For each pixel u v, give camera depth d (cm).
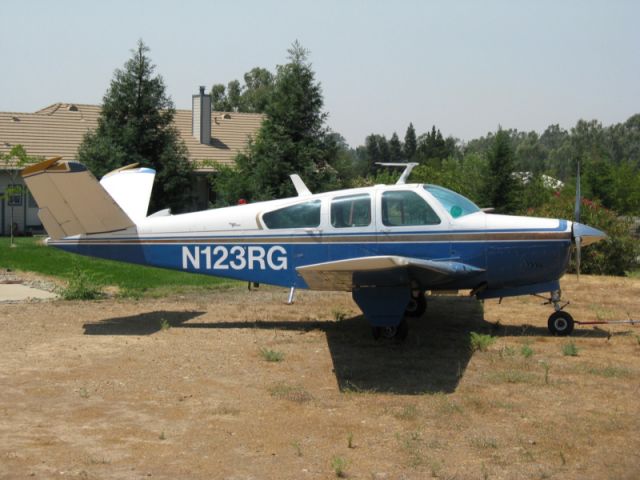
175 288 1269
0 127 3002
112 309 1063
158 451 496
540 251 859
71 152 2950
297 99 2009
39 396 624
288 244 911
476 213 890
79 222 950
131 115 2431
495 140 2169
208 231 938
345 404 605
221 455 490
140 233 952
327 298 1177
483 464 471
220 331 909
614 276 1564
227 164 2998
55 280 1377
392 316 815
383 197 889
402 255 881
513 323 966
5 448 499
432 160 4144
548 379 678
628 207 3050
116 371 709
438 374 701
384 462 478
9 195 2452
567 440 516
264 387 657
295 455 490
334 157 2075
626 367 723
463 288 891
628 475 454
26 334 880
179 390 645
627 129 12731
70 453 491
